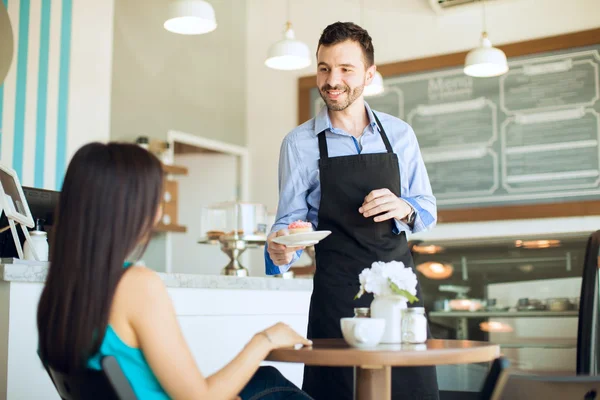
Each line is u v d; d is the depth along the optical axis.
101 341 1.33
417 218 2.14
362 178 2.15
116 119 5.36
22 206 2.65
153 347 1.35
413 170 2.29
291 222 2.24
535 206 5.31
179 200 6.53
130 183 1.37
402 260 2.13
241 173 6.39
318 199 2.24
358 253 2.10
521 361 3.82
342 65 2.15
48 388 2.31
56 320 1.34
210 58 6.20
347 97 2.17
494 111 5.52
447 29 5.73
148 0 5.74
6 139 4.55
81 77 5.04
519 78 5.46
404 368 2.03
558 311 3.79
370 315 1.79
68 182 1.38
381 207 2.03
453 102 5.66
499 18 5.56
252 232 3.83
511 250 3.96
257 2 6.53
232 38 6.41
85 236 1.35
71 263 1.34
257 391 1.77
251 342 1.51
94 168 1.37
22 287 2.26
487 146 5.52
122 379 1.28
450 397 3.55
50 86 4.84
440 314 4.03
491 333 3.91
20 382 2.23
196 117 6.02
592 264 2.03
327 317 2.06
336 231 2.14
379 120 2.29
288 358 1.48
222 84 6.29
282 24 6.39
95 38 5.16
